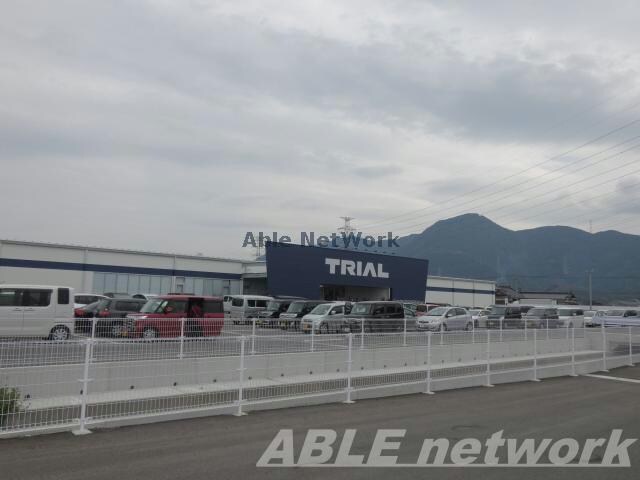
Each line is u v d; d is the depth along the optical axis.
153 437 8.61
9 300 18.91
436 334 18.69
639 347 24.25
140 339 11.09
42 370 9.02
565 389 15.45
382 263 57.03
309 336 15.04
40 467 6.92
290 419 10.26
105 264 44.22
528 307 43.25
